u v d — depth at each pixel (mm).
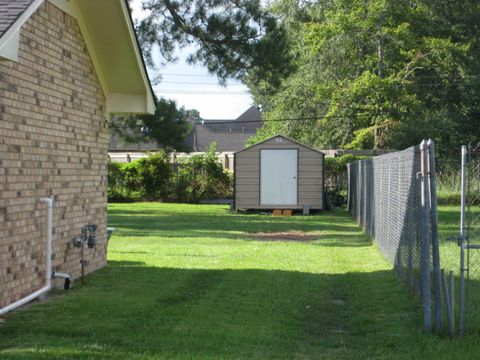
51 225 8125
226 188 30672
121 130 25312
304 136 40719
